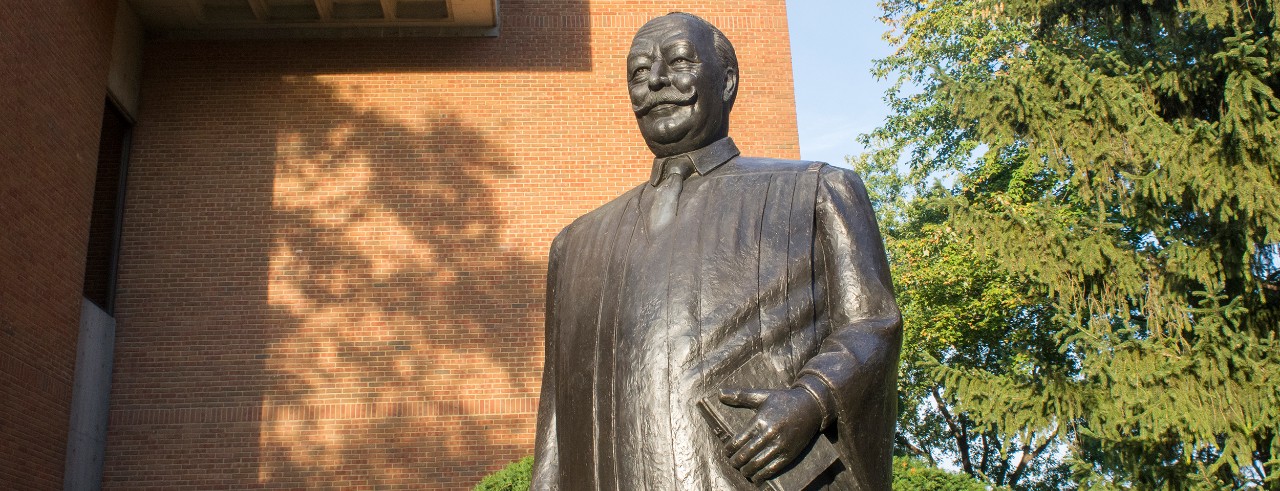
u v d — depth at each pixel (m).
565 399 2.55
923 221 22.33
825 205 2.51
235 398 13.01
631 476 2.27
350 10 14.06
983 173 20.02
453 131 14.02
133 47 13.85
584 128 14.12
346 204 13.70
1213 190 9.92
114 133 13.72
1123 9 12.03
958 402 11.92
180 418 12.91
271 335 13.23
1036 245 11.23
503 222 13.73
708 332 2.33
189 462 12.78
